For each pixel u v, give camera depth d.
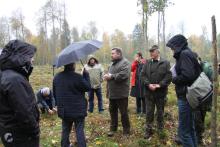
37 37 38.25
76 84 3.36
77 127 3.42
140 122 4.82
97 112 5.78
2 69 2.19
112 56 4.07
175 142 3.83
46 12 33.91
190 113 3.04
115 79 3.98
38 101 5.28
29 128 2.15
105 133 4.36
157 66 3.97
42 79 12.62
